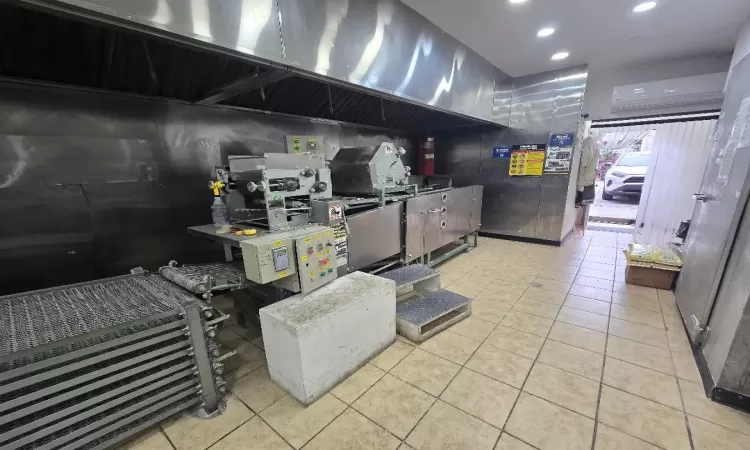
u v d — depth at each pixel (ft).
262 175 5.89
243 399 5.21
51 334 3.70
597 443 4.29
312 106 9.87
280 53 5.34
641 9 7.84
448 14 8.21
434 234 11.16
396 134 14.71
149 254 7.65
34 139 5.89
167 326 4.32
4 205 5.74
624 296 8.89
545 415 4.78
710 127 12.14
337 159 9.67
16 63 5.22
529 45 10.36
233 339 7.04
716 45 10.16
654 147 13.80
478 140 15.58
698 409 4.83
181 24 4.18
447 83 10.05
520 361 6.07
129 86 6.61
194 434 4.55
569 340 6.75
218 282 5.50
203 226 7.12
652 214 14.10
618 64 12.30
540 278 10.34
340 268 6.78
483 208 16.11
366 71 7.10
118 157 6.92
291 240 5.48
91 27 5.11
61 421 3.61
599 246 14.12
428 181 14.94
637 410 4.83
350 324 5.58
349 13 6.50
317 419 4.78
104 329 3.80
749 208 5.15
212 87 7.23
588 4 7.60
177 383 4.61
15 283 6.02
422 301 7.76
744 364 4.66
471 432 4.51
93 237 6.81
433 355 6.31
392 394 5.27
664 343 6.58
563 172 13.51
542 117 13.62
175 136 7.70
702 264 6.84
